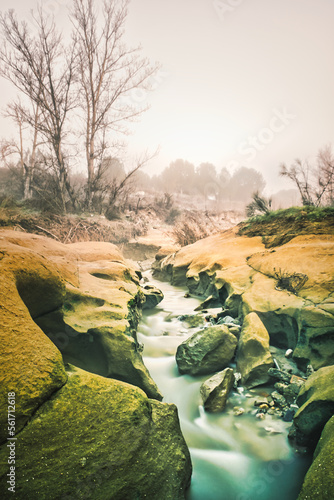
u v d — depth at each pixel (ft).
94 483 6.02
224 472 8.86
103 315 13.07
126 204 67.77
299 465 8.82
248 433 10.39
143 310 24.48
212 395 11.86
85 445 6.46
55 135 49.57
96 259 23.77
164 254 44.80
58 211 48.14
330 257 18.62
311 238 24.17
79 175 69.36
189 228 48.70
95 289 15.69
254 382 13.04
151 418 8.05
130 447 6.86
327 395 8.84
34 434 6.19
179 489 7.16
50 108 50.65
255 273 20.95
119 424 7.11
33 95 50.11
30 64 47.44
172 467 7.39
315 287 16.17
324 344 12.75
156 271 43.37
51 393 6.95
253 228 34.32
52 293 10.41
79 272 18.10
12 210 43.06
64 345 11.27
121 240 53.36
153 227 66.64
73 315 12.48
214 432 10.69
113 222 54.13
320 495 5.91
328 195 37.76
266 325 16.19
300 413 9.37
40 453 6.00
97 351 11.77
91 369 11.55
